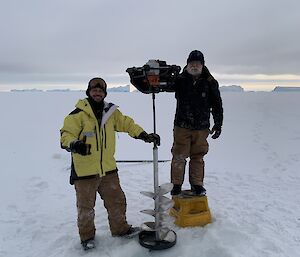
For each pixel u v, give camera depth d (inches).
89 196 148.7
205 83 171.5
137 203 212.4
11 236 172.1
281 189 231.1
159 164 317.1
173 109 1020.5
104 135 147.7
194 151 178.7
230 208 194.7
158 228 149.8
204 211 172.9
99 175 148.1
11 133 560.7
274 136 482.3
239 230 163.2
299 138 463.5
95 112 147.6
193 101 171.3
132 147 426.3
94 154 145.9
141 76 148.8
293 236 159.8
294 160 323.3
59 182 265.3
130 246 150.3
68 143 133.0
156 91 149.3
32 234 173.2
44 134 549.0
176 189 177.8
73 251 152.9
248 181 251.4
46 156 368.2
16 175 288.4
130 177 273.7
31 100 1617.9
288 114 861.8
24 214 199.9
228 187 237.0
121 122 155.2
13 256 152.4
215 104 175.3
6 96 2105.1
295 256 142.5
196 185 178.1
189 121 172.2
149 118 770.8
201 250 147.9
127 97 1812.3
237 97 2052.2
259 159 331.9
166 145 441.4
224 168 292.5
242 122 667.4
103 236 162.4
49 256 150.6
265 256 142.0
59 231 175.3
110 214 158.6
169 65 150.1
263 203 202.8
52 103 1392.7
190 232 163.5
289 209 192.7
